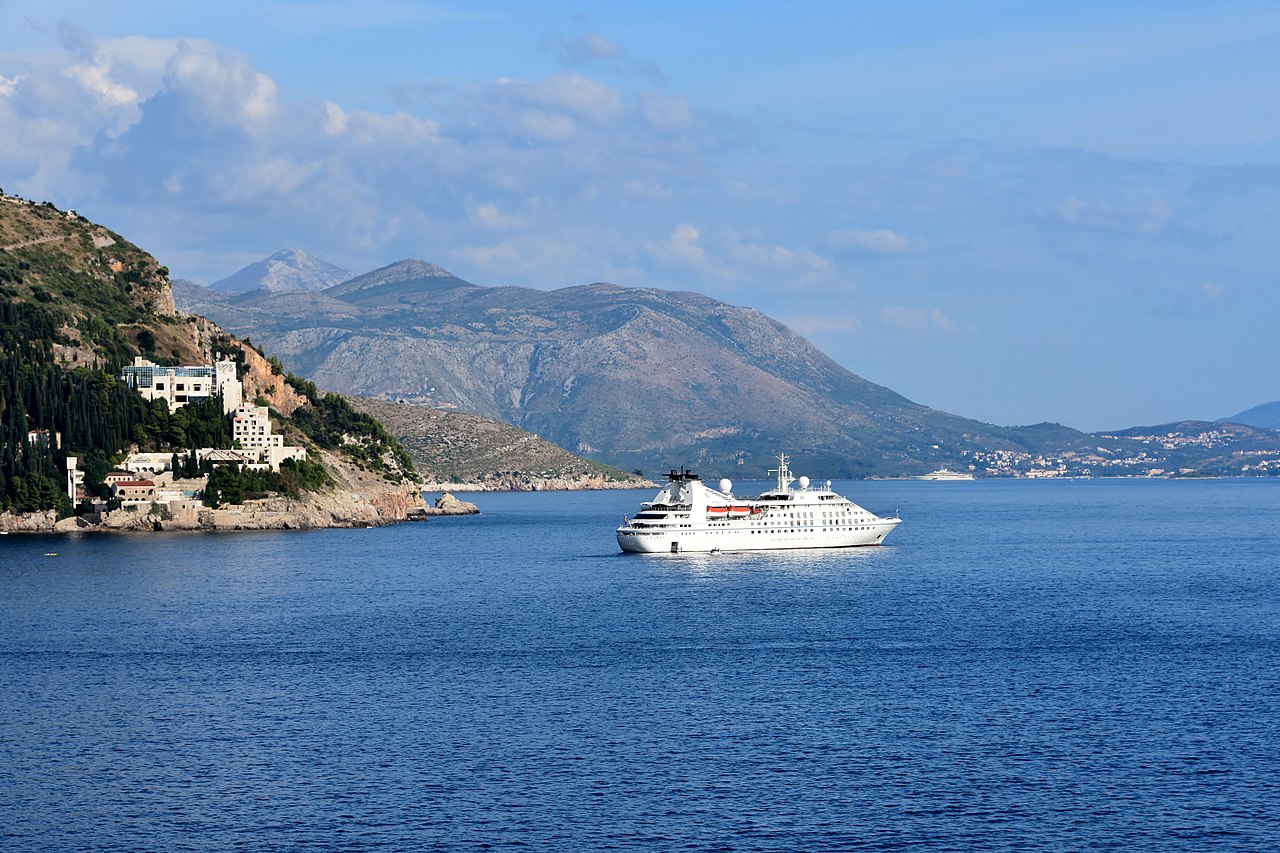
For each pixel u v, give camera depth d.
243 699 150.12
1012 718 140.12
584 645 184.00
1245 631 197.00
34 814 111.06
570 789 116.62
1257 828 107.38
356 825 108.25
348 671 166.00
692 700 148.75
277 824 108.56
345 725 138.00
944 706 145.50
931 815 110.38
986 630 197.25
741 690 153.88
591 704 146.88
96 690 155.12
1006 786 117.25
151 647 183.50
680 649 180.62
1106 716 140.88
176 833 106.81
